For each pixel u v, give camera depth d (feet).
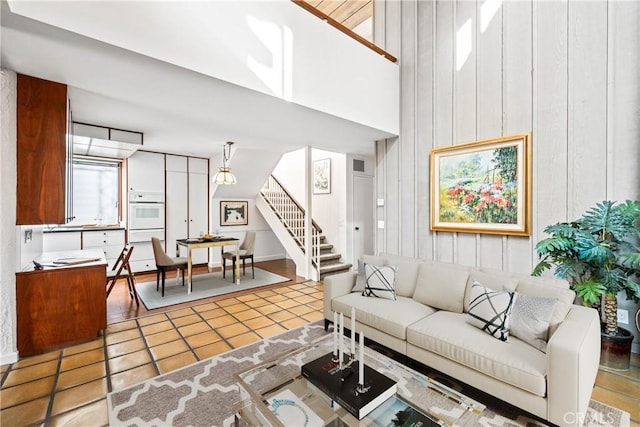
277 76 9.02
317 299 14.06
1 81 7.51
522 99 10.14
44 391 6.99
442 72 12.23
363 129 12.71
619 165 8.48
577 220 8.75
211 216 21.80
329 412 5.10
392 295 9.53
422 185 13.01
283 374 6.12
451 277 8.97
